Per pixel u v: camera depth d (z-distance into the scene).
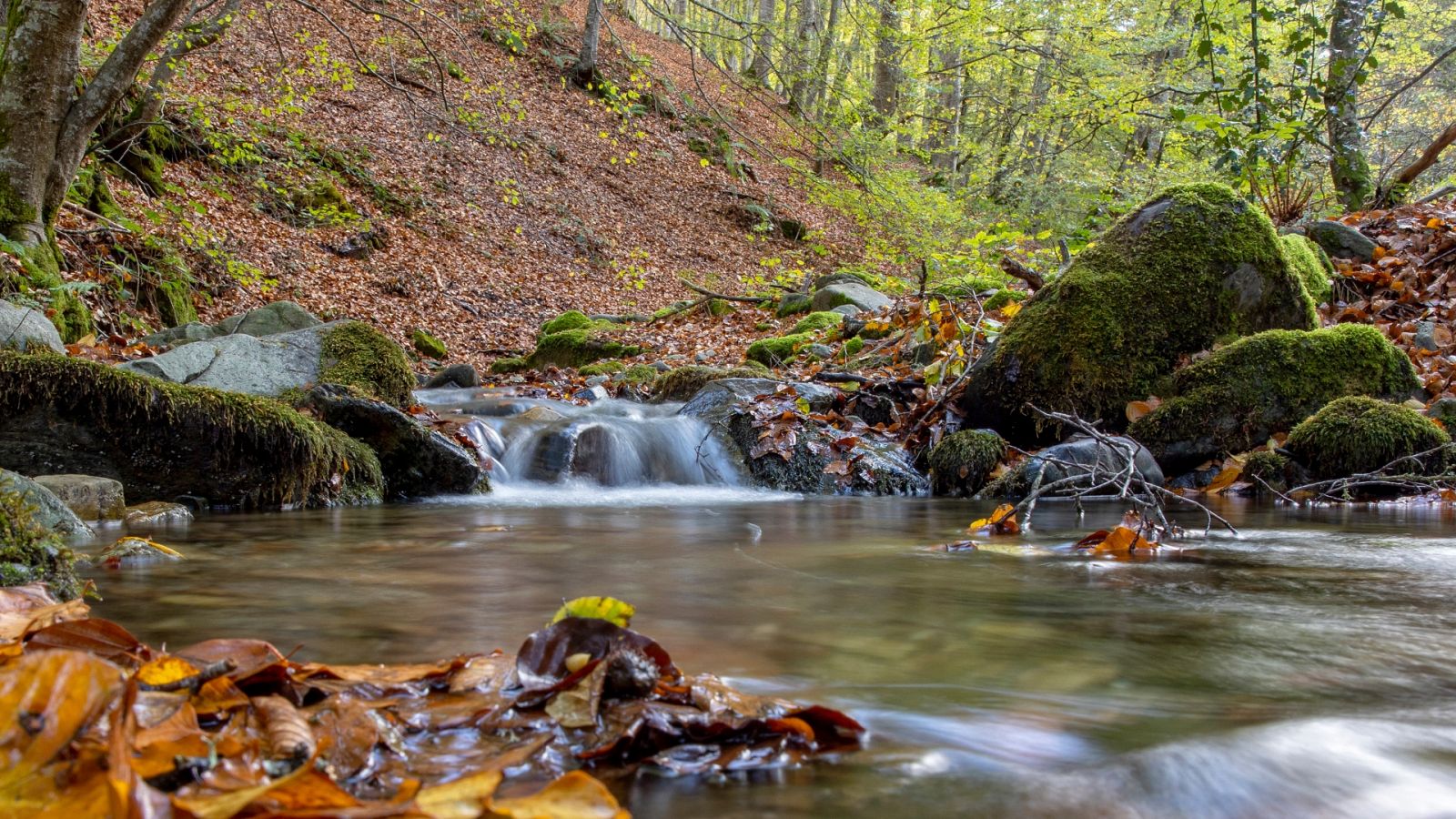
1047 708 1.39
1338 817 0.99
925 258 13.78
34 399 4.32
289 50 19.95
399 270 16.78
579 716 1.21
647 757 1.16
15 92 7.85
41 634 1.41
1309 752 1.18
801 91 16.84
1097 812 1.02
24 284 7.51
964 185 21.67
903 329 9.43
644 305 19.39
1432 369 6.34
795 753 1.20
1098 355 6.30
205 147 15.59
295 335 6.16
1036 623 2.01
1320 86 9.74
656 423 6.66
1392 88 18.44
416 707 1.26
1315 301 7.67
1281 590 2.43
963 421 6.73
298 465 4.88
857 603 2.24
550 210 21.39
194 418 4.59
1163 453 5.86
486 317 16.73
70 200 10.73
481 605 2.20
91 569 2.79
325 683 1.33
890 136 18.69
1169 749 1.19
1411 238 8.30
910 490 6.12
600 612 1.48
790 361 9.72
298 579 2.61
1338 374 5.84
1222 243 6.48
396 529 3.94
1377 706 1.40
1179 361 6.38
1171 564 2.89
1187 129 13.27
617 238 21.88
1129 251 6.59
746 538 3.69
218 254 11.09
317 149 17.95
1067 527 4.06
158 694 1.14
